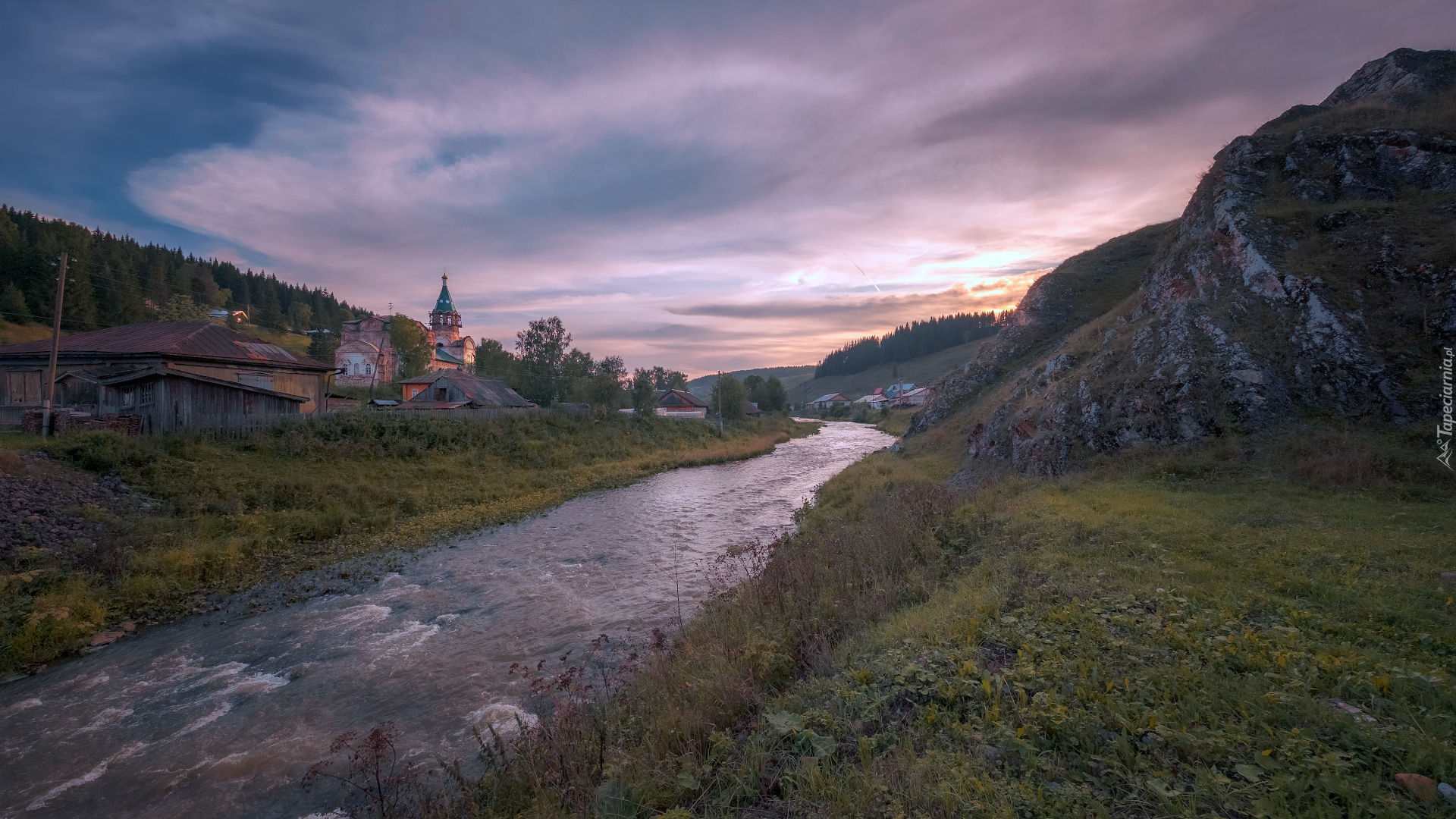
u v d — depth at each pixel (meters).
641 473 33.19
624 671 8.00
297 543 16.83
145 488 17.70
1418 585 6.23
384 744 5.70
